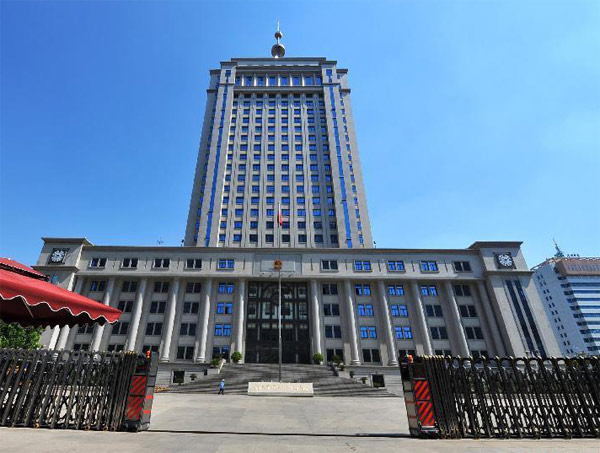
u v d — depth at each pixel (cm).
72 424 858
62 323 886
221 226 5569
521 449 711
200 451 652
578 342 11981
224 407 1566
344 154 6256
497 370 937
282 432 919
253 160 6250
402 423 1133
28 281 670
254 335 4150
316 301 4241
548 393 914
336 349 4019
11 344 2934
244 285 4303
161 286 4278
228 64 7488
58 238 4366
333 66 7506
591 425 875
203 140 6569
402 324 4169
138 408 866
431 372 915
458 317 4156
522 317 4038
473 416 877
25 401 852
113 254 4384
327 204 5822
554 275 13125
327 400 2109
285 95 7219
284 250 4516
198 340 3938
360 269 4416
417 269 4422
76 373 890
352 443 772
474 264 4453
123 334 3984
